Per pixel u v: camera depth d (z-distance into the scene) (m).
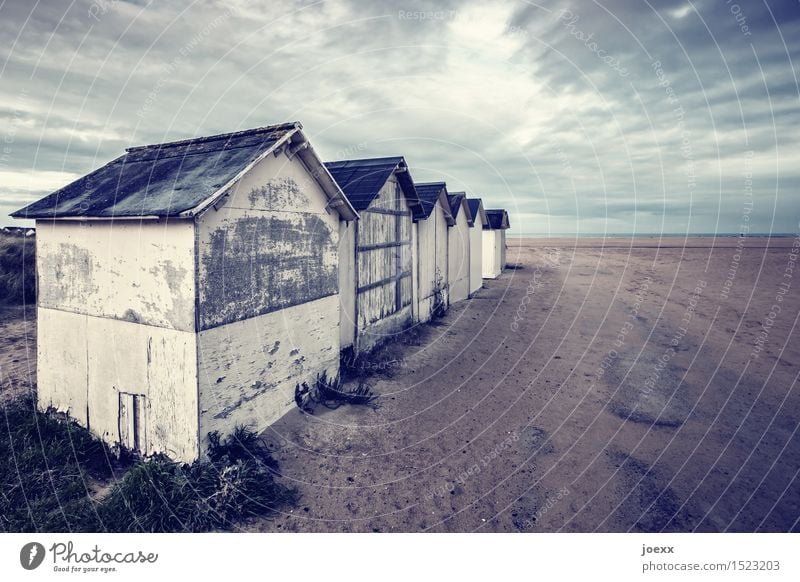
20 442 4.73
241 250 4.78
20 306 11.31
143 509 3.89
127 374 4.69
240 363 4.83
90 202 4.93
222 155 5.18
